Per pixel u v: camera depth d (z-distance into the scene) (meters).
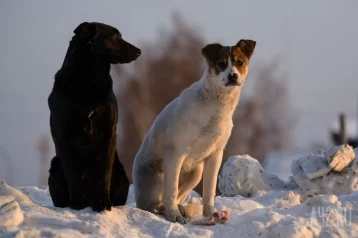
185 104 11.62
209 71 11.71
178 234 10.48
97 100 11.05
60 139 11.09
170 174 11.73
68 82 10.99
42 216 9.99
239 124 37.22
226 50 11.86
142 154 12.63
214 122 11.61
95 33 11.08
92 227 9.82
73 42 11.12
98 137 11.23
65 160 11.08
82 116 10.98
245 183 15.21
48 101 11.30
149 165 12.47
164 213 12.12
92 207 10.95
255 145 37.44
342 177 14.78
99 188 11.02
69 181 11.09
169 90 36.75
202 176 12.83
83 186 11.52
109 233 9.92
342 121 34.22
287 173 32.22
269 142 38.09
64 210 10.64
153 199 12.45
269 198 14.42
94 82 11.05
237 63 11.80
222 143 12.00
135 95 36.44
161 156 12.24
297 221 11.05
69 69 11.05
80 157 11.36
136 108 36.16
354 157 14.94
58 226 9.86
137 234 10.38
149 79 36.94
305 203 12.19
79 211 10.84
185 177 12.47
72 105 10.95
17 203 9.81
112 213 10.87
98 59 11.09
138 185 12.61
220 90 11.52
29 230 9.30
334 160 14.62
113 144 11.35
